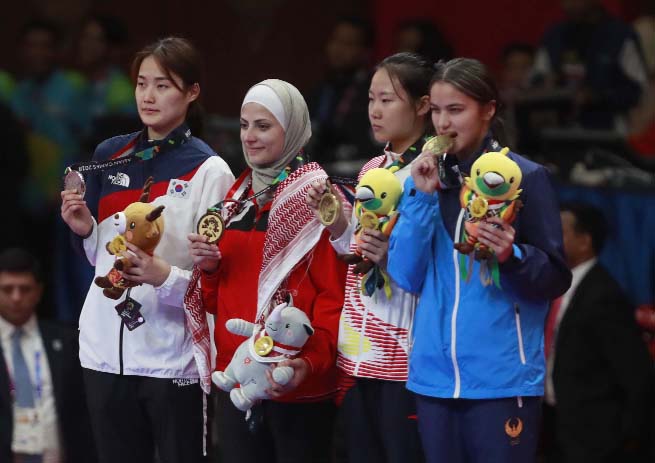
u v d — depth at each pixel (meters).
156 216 15.49
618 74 28.55
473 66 14.51
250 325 15.56
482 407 14.33
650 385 21.50
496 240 13.79
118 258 15.56
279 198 15.77
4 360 21.50
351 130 26.98
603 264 23.92
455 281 14.52
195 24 39.19
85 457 21.75
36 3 38.00
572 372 21.59
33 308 21.80
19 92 29.59
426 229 14.63
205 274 16.03
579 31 29.19
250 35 39.44
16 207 27.33
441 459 14.60
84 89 29.59
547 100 27.00
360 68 27.92
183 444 16.41
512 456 14.31
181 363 16.31
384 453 15.84
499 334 14.29
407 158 15.66
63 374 21.66
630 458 21.66
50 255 28.22
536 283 14.07
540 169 14.41
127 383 16.36
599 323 21.55
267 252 15.73
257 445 16.02
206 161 16.48
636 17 34.03
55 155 29.09
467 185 14.12
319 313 15.83
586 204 22.34
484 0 37.47
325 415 16.06
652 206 23.58
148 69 16.41
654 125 28.62
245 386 15.45
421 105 15.83
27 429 21.42
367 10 39.78
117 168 16.61
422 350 14.65
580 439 21.41
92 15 29.91
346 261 15.28
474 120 14.44
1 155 27.11
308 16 39.56
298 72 39.69
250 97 15.95
